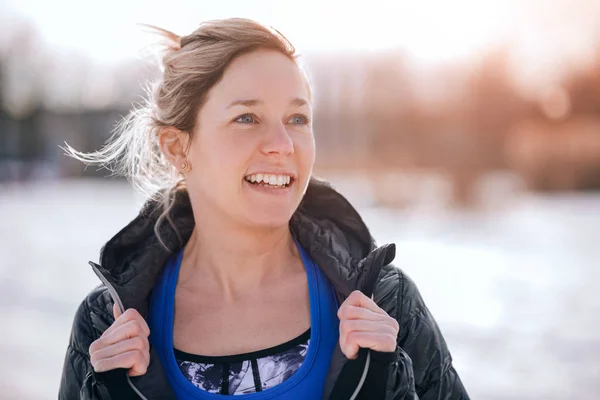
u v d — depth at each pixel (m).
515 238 17.38
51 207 27.77
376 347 1.85
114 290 2.07
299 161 2.05
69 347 2.21
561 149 34.50
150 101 2.35
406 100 32.53
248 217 2.03
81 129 40.72
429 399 2.11
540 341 7.55
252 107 2.01
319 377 1.94
